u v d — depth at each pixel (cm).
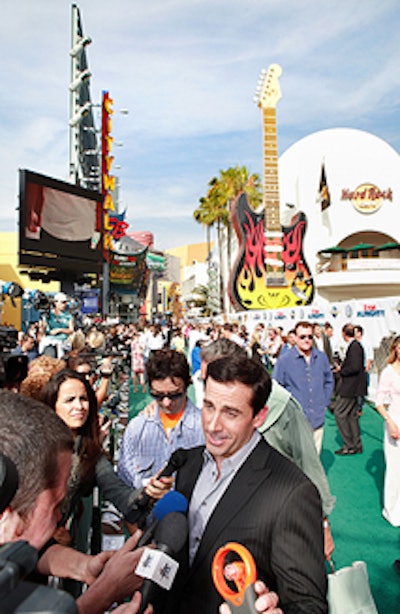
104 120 1716
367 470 606
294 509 143
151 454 280
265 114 3238
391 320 977
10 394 112
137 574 126
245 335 1391
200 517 160
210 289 4838
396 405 452
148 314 5834
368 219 3747
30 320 1831
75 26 1230
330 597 208
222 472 160
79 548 268
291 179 3966
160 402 275
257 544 142
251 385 158
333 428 851
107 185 1750
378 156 3794
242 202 3188
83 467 236
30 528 98
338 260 3616
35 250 1160
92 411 252
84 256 1303
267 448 164
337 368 945
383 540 414
